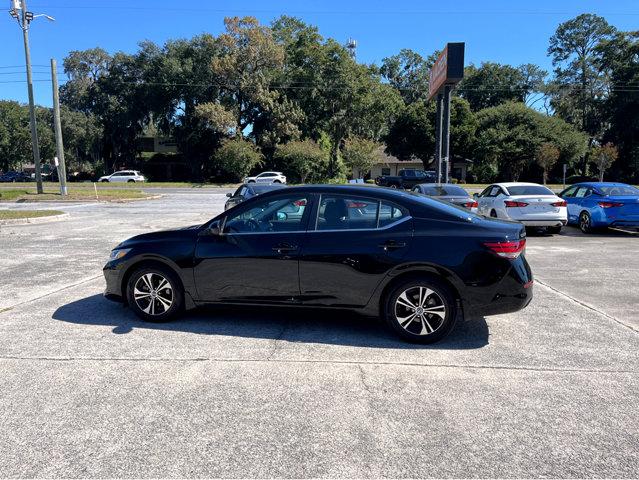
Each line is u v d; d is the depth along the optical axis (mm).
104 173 63594
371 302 5020
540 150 51562
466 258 4797
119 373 4277
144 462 2988
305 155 49031
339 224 5156
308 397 3826
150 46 58344
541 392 3912
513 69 69938
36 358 4629
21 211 19438
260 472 2891
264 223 5363
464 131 55281
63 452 3094
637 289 7496
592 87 63031
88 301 6699
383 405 3697
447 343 5039
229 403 3729
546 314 6129
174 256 5480
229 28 53469
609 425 3410
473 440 3225
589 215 14047
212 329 5453
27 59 29766
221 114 51062
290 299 5215
